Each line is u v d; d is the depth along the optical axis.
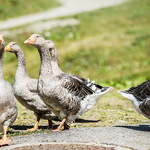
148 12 34.06
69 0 41.75
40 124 8.32
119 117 8.92
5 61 20.17
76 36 26.91
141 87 6.68
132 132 6.18
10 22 29.80
